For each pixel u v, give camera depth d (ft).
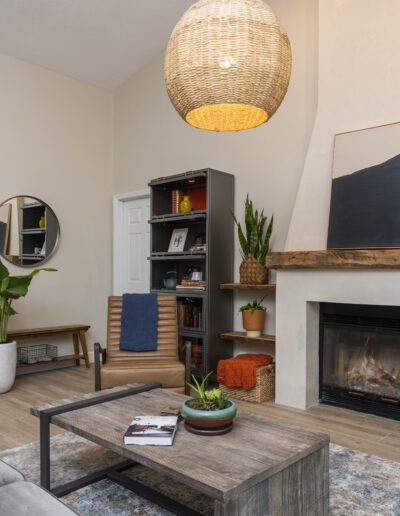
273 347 13.76
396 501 6.82
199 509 6.70
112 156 18.78
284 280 11.89
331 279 11.00
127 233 18.56
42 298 16.33
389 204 10.28
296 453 5.41
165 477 7.71
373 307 11.04
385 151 10.61
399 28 10.66
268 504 5.04
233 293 14.67
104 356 11.69
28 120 16.06
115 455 8.48
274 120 13.83
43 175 16.46
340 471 7.83
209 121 7.47
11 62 15.61
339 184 11.13
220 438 5.89
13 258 15.51
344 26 11.59
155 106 17.25
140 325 12.35
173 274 16.07
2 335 13.37
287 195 13.48
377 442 9.25
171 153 16.71
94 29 14.84
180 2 14.05
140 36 15.61
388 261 9.79
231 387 12.57
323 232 11.40
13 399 12.44
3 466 5.16
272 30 6.44
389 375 10.97
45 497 4.45
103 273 18.35
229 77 6.27
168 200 16.28
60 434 9.60
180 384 10.69
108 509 6.63
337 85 11.66
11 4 13.30
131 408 7.26
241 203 14.57
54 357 15.69
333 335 11.86
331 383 11.88
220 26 6.24
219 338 14.11
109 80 18.06
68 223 17.19
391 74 10.75
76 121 17.53
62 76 17.13
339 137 11.39
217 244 14.11
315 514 5.74
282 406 11.75
